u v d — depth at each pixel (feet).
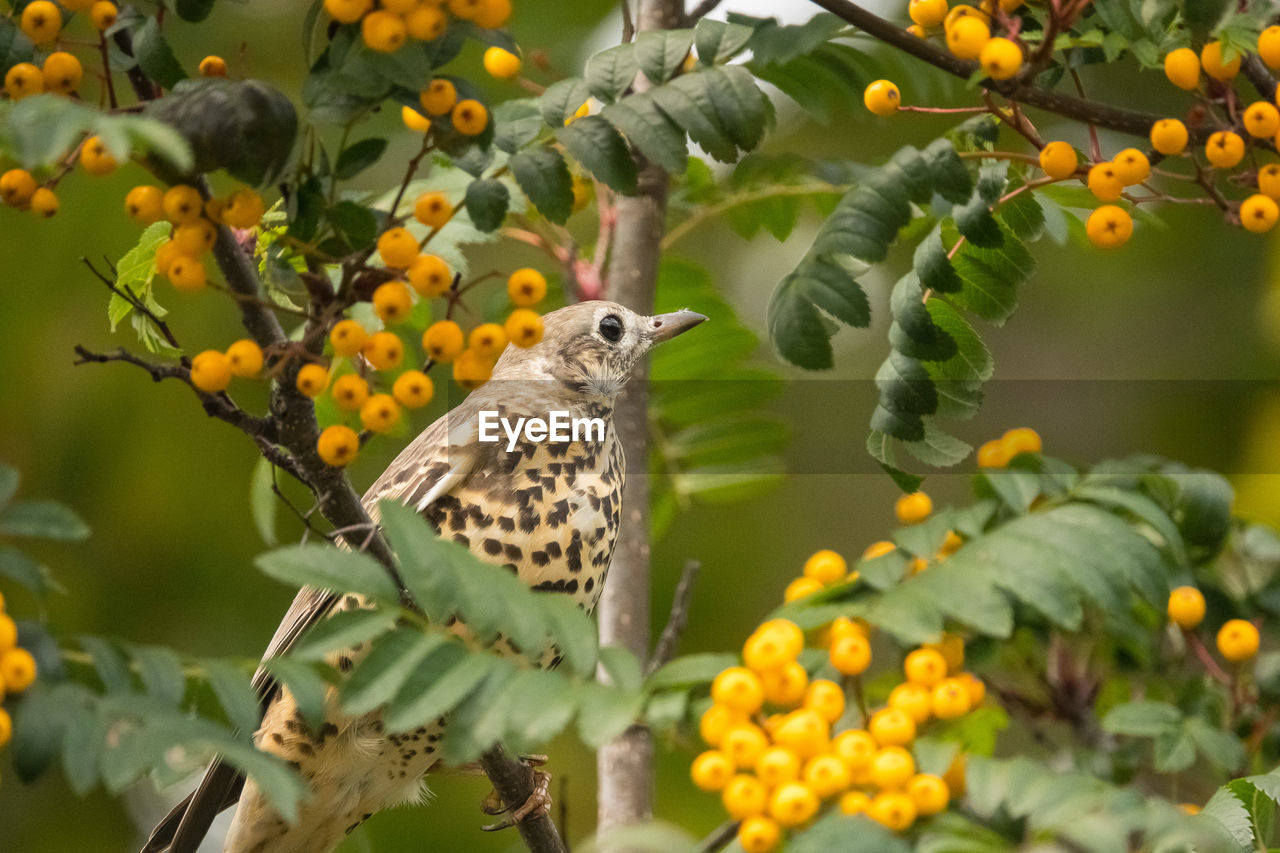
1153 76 40.88
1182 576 24.35
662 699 16.87
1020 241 24.08
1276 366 41.27
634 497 32.94
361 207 17.06
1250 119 20.53
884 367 21.99
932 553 20.67
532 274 17.76
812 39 22.97
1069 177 21.17
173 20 37.27
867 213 21.03
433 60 16.84
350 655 26.37
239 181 15.88
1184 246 42.88
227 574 37.83
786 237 35.17
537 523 28.09
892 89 21.52
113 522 37.55
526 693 15.87
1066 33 21.29
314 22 16.90
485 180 17.95
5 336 36.17
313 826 29.35
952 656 21.90
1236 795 19.26
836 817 15.98
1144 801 17.24
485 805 29.60
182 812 28.63
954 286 21.85
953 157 21.27
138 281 20.97
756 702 17.63
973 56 20.07
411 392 17.46
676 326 33.14
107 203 35.78
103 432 37.29
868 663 19.54
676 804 37.96
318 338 17.40
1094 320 43.37
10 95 16.16
